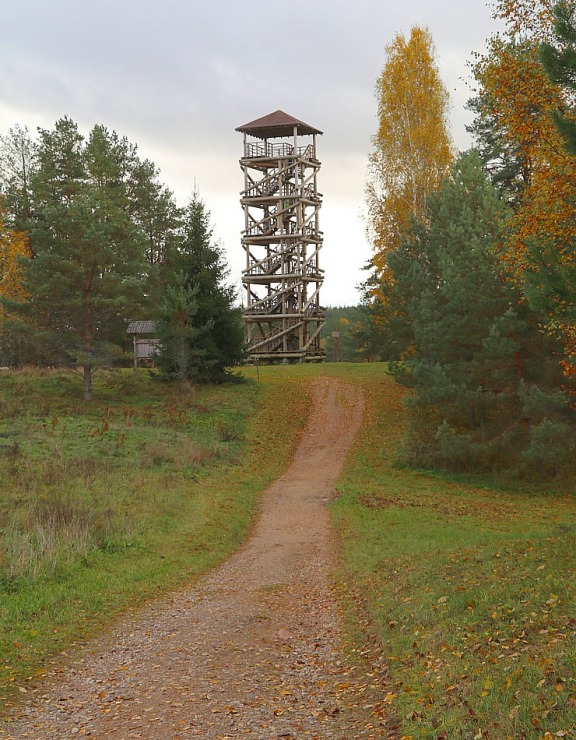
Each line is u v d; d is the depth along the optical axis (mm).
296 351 58125
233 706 7508
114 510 18625
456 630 8461
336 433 36031
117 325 37656
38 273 34844
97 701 7805
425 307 29172
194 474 25625
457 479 28203
